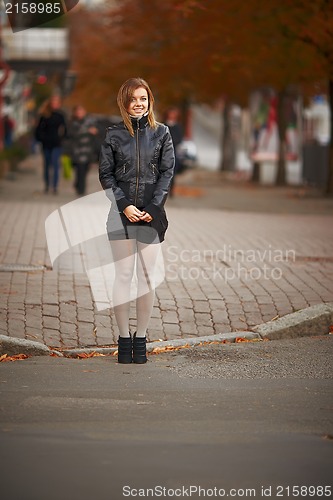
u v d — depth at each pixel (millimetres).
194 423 10852
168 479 8844
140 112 13703
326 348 15242
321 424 10867
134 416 11133
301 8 41281
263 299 17938
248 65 48969
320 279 19906
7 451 9656
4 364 14148
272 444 10031
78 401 11836
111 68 63406
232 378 13234
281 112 63469
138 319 14203
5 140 85500
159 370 13750
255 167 69375
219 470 9125
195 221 31922
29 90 114562
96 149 42438
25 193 43625
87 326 16219
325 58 44250
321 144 62344
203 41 45719
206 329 16312
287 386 12758
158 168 13867
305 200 47219
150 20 57500
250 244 25312
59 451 9680
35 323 16203
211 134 168875
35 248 23328
